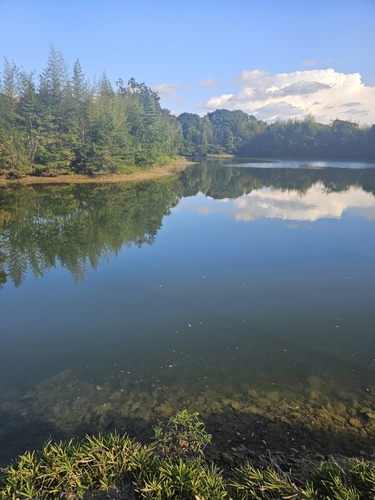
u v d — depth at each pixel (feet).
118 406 18.71
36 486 11.62
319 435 16.19
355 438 15.97
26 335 26.58
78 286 35.60
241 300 31.63
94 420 17.67
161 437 15.61
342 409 18.08
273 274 37.60
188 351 23.93
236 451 15.10
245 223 61.87
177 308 30.37
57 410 18.58
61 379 21.31
